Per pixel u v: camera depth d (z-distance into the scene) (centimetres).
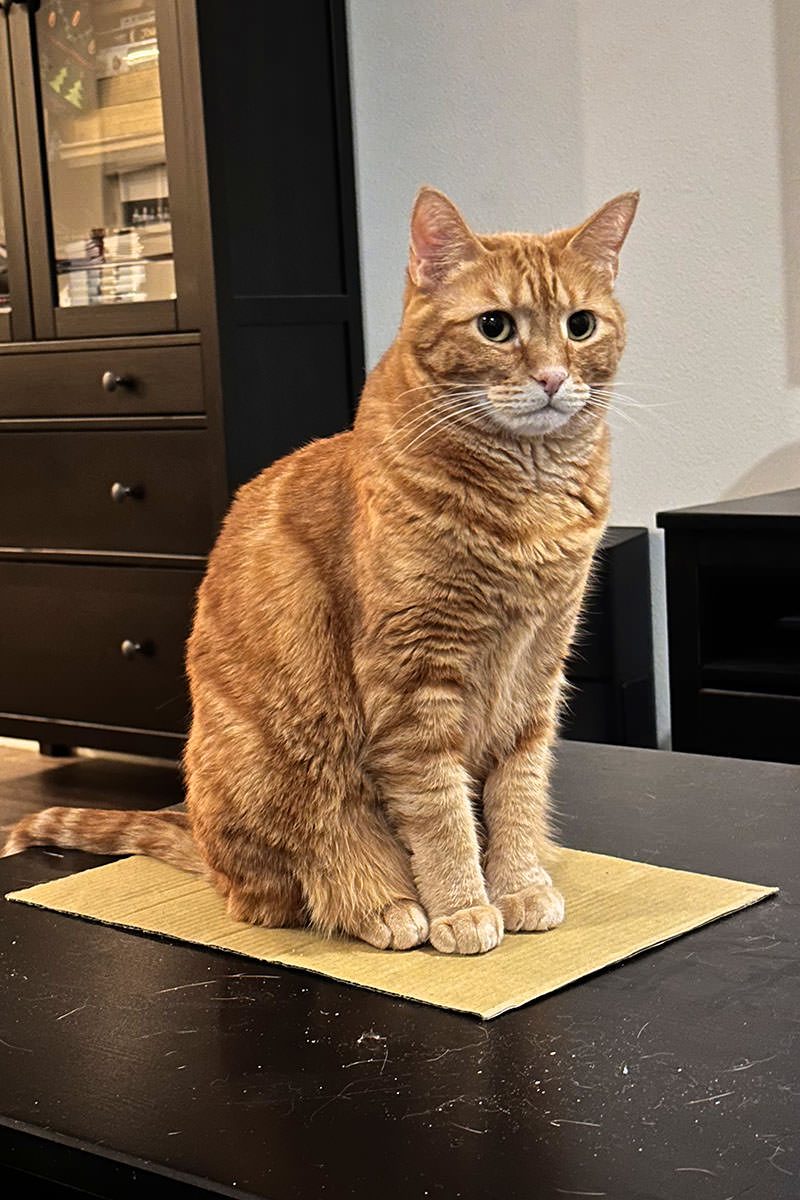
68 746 366
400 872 124
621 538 303
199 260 305
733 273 304
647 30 306
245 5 310
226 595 129
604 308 128
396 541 117
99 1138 90
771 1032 101
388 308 346
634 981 111
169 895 134
